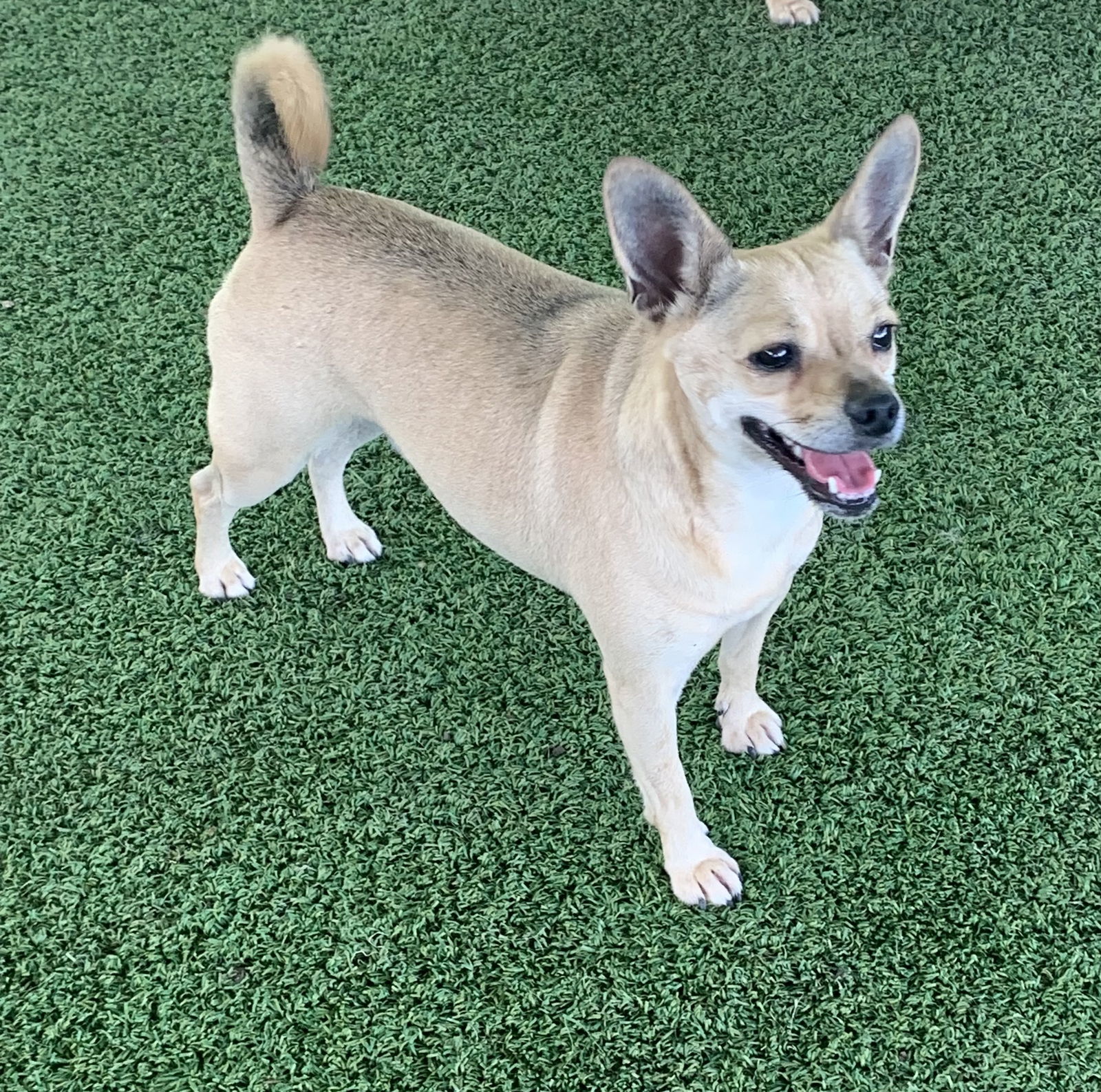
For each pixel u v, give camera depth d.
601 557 0.76
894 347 0.74
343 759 0.92
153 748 0.92
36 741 0.92
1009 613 0.95
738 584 0.75
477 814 0.89
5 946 0.84
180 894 0.86
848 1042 0.80
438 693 0.94
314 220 0.83
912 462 1.02
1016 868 0.85
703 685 0.95
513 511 0.81
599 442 0.75
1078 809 0.86
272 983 0.83
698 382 0.71
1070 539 0.98
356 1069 0.80
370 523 1.03
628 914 0.85
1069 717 0.90
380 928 0.85
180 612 0.98
